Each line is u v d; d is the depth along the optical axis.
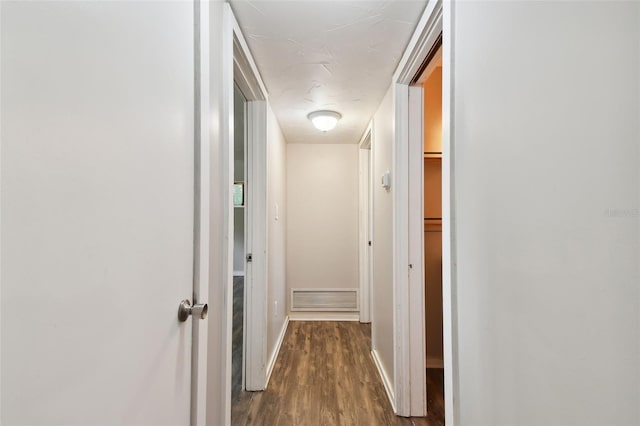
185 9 0.77
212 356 1.04
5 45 0.32
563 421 0.53
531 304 0.61
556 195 0.55
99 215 0.46
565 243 0.53
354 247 3.51
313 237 3.51
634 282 0.42
